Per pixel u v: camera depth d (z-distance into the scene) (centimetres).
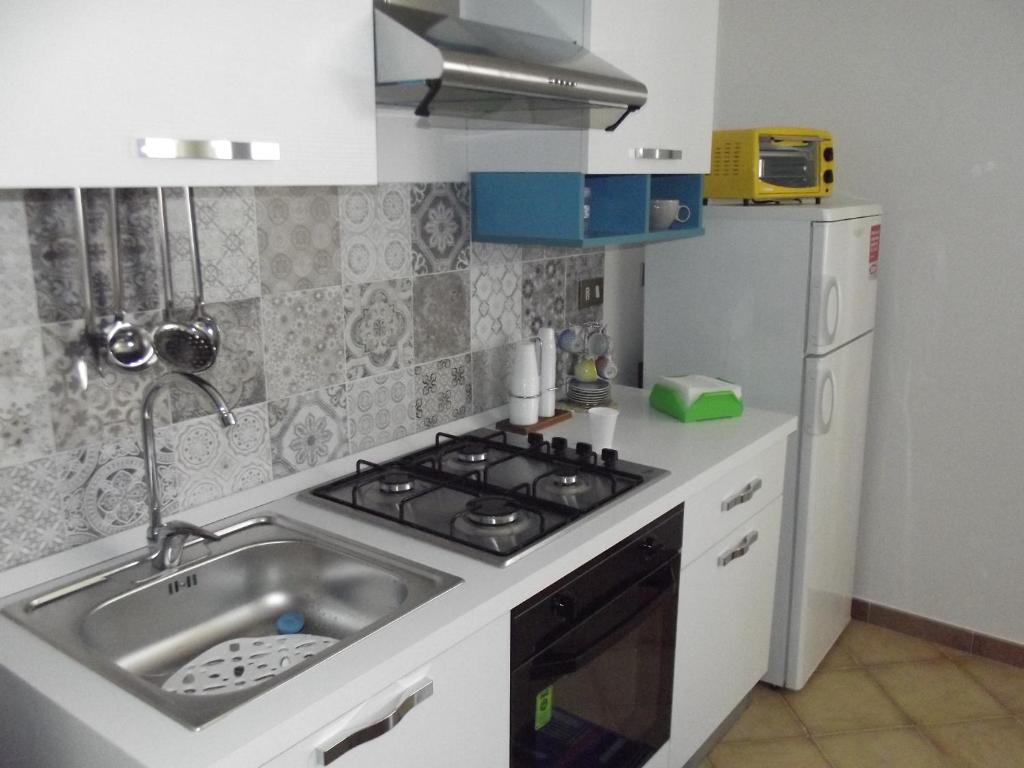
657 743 201
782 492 248
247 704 111
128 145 109
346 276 191
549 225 206
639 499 179
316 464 192
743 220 250
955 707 265
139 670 148
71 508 149
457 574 147
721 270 257
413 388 213
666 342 274
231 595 162
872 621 310
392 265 201
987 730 255
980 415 278
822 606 275
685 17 218
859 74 278
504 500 174
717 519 209
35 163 101
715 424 236
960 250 271
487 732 144
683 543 195
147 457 149
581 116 182
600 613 167
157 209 154
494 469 199
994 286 268
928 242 276
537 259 247
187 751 102
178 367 158
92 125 105
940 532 292
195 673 145
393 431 209
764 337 253
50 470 145
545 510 173
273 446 181
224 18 116
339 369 193
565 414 242
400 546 158
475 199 218
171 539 152
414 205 204
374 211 195
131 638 147
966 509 286
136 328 149
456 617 132
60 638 129
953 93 264
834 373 254
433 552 155
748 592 235
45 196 138
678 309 269
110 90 106
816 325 242
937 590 297
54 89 101
